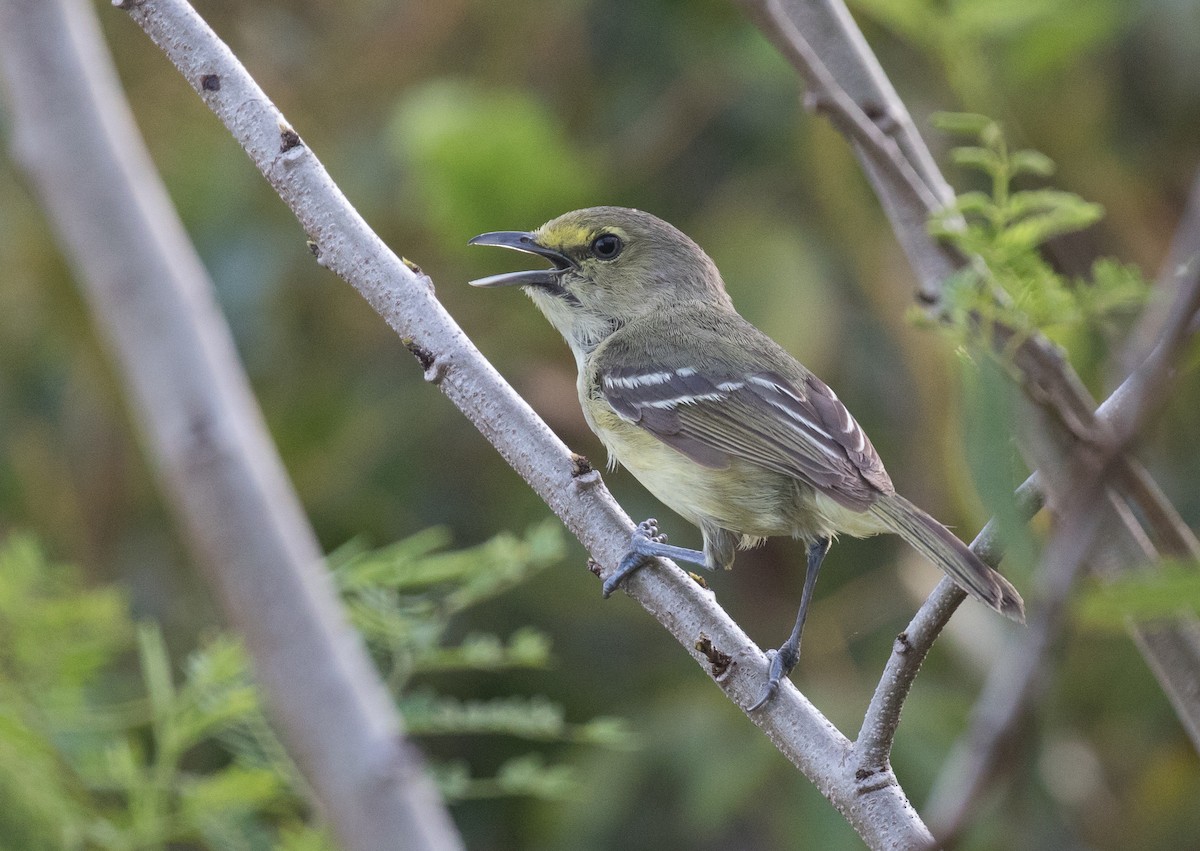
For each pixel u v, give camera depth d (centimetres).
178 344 460
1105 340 633
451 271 1283
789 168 1284
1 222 1230
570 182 1178
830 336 1212
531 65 1345
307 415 1274
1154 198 1195
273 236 1298
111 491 1255
